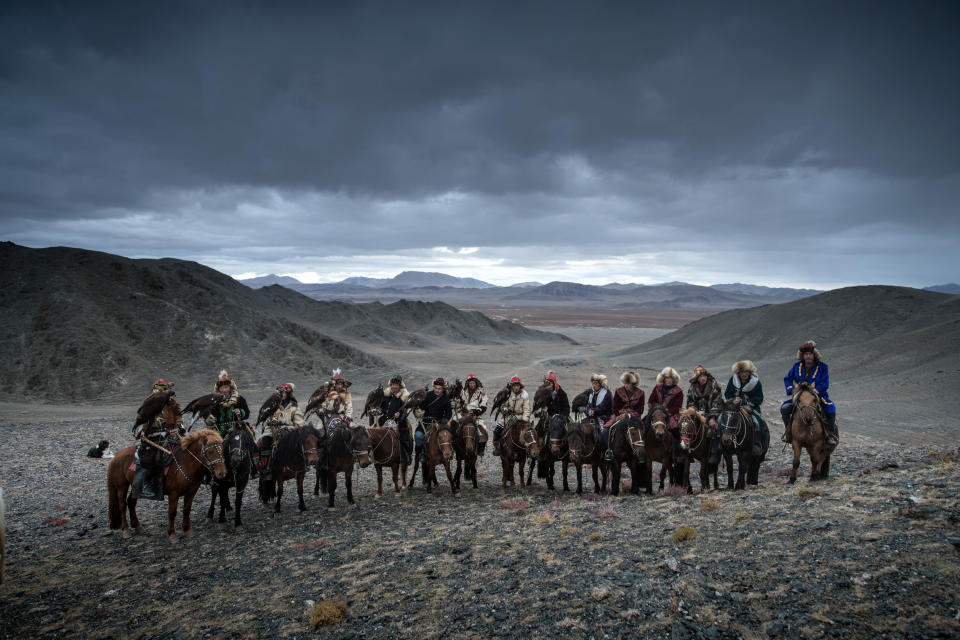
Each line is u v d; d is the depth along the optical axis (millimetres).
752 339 102312
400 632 6500
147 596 8242
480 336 159500
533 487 15297
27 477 19047
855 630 5184
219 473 10555
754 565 6926
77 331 59188
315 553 9789
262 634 6766
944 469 10633
